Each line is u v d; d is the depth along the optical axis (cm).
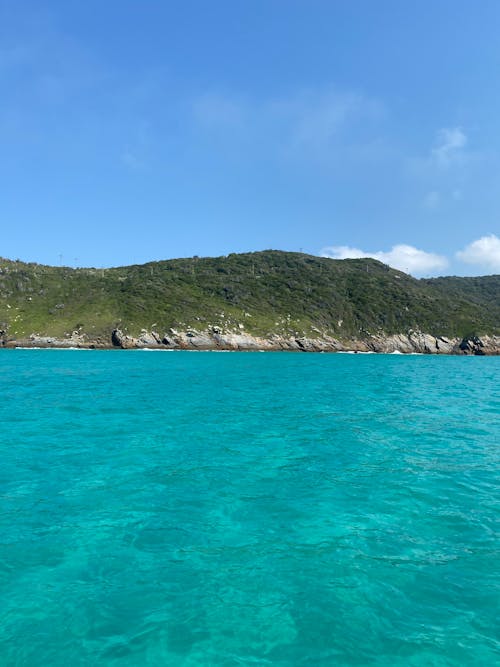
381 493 1330
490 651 668
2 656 649
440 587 832
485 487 1389
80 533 1048
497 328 15388
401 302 16600
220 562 918
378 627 720
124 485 1384
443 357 12962
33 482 1405
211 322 14250
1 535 1034
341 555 950
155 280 16812
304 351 14012
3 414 2616
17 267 18012
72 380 4656
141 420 2453
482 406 3100
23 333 13288
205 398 3362
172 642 683
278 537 1035
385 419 2548
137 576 865
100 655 655
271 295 16638
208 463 1630
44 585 833
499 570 895
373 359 10669
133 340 13150
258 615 750
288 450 1828
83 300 15212
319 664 640
